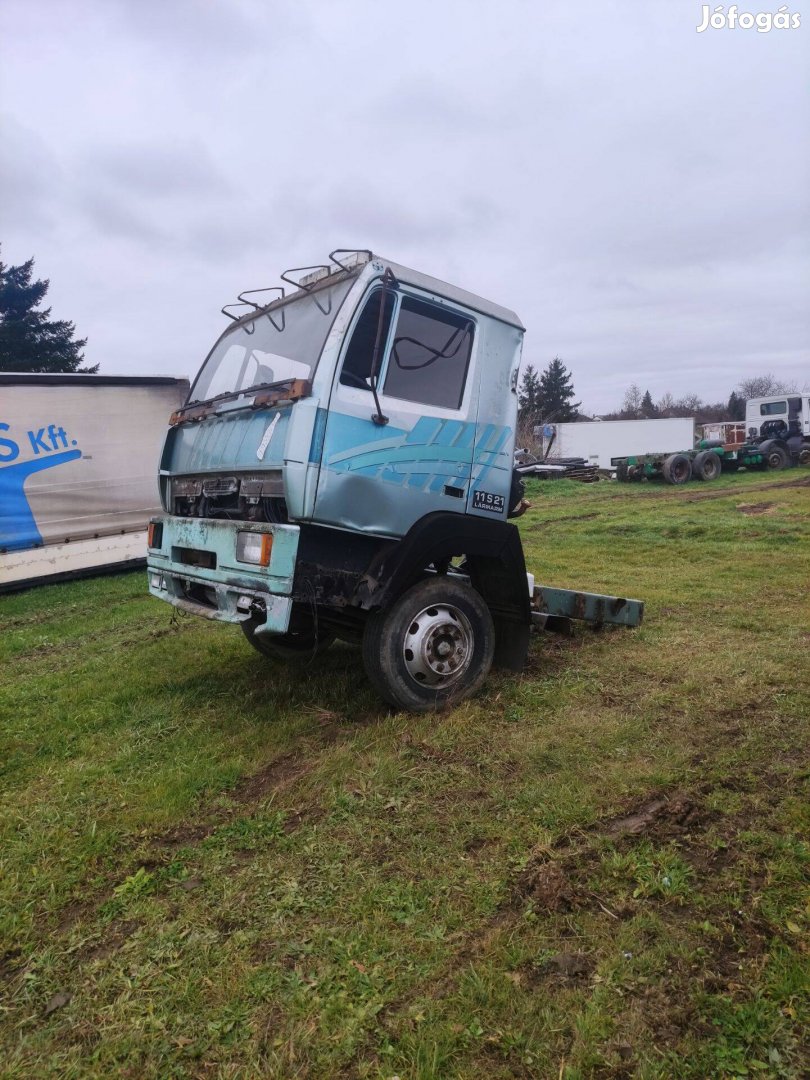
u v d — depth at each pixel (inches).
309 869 106.1
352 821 118.8
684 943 87.1
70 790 135.3
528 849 108.4
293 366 159.3
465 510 169.8
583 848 108.2
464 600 168.9
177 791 131.3
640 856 105.0
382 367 153.3
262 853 111.3
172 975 85.9
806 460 1024.2
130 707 179.9
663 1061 71.3
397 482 155.2
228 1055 74.4
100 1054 75.2
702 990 80.0
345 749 144.4
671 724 154.6
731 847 107.3
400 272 156.6
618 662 199.6
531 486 879.7
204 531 161.6
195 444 181.9
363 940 90.0
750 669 187.3
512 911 94.9
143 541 455.2
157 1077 72.3
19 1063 74.5
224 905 98.4
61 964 89.2
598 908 94.6
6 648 270.7
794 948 85.6
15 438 409.4
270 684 191.0
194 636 257.0
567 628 223.5
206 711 174.7
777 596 283.3
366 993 81.1
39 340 1546.5
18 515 411.8
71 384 426.6
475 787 128.6
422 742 147.3
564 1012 77.7
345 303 149.2
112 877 107.5
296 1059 73.3
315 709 171.0
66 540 428.1
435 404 163.9
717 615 254.4
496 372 175.9
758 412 1059.3
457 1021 76.9
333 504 144.6
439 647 164.2
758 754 137.9
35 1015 81.2
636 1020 76.4
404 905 96.6
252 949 89.7
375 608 160.7
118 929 95.3
